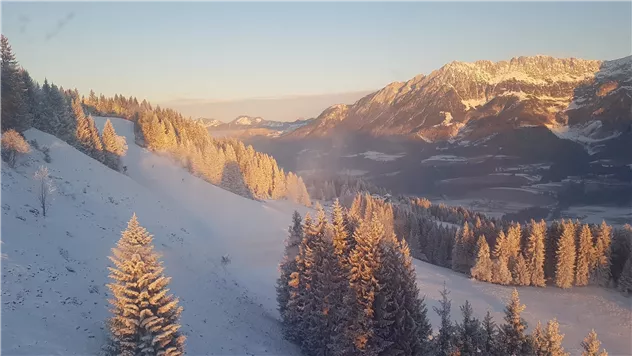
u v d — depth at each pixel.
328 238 31.41
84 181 56.50
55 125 73.06
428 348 26.50
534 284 75.12
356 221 34.25
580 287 74.94
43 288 25.80
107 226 43.69
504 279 74.75
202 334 30.27
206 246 60.00
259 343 33.25
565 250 74.12
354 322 27.09
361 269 27.39
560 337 24.78
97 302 27.52
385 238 28.69
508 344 24.72
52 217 38.41
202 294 38.69
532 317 59.16
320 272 31.67
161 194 81.88
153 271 22.08
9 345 19.55
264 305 45.72
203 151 116.50
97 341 23.50
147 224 53.03
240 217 85.19
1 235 29.55
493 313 58.91
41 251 30.38
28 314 22.64
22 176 45.00
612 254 77.12
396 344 26.92
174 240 52.91
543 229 80.62
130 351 20.47
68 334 22.78
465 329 24.53
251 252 67.88
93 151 81.69
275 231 82.25
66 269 29.66
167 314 21.72
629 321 59.03
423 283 68.62
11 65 56.72
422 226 104.12
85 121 82.38
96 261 33.72
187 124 137.12
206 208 84.56
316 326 32.00
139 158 105.12
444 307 25.48
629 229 79.38
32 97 70.19
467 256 86.31
